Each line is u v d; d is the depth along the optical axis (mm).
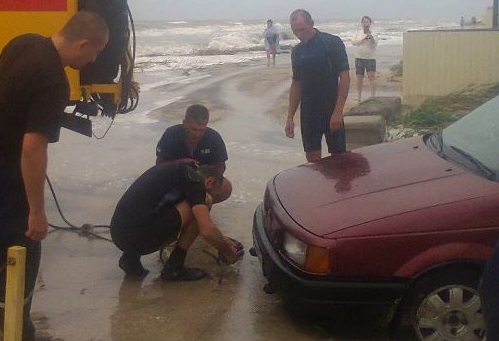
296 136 11617
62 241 6551
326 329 4797
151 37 62531
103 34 4062
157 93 18156
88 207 7672
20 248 3520
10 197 4004
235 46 47938
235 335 4738
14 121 3869
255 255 5637
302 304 4445
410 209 4434
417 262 4332
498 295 2818
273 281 4660
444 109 12109
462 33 13938
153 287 5512
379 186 4797
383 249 4332
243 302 5227
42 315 5027
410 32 14219
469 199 4430
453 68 14070
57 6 6297
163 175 5465
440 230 4340
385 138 9672
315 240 4383
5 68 3891
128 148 10750
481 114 5672
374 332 4754
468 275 4355
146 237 5477
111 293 5395
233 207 7574
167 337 4719
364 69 16047
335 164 5477
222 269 5836
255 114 14266
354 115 10023
